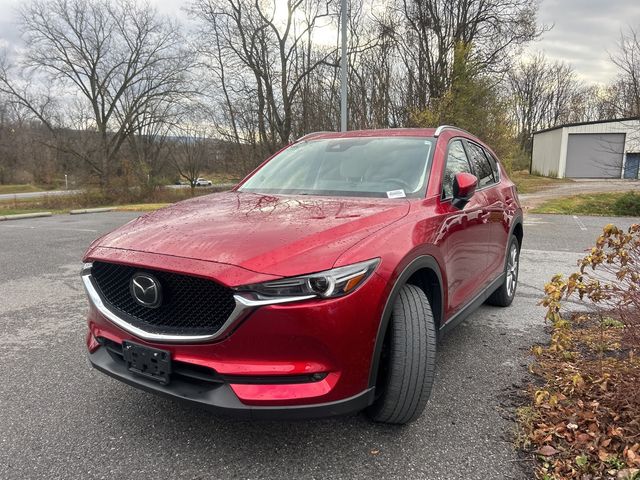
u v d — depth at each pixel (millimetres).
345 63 13734
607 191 22812
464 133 4258
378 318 2287
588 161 35688
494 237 4172
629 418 2645
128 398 3143
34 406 3053
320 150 3932
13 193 47531
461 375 3412
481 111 21016
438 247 2844
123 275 2465
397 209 2828
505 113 21656
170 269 2205
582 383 2879
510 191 4957
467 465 2389
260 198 3277
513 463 2398
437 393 3145
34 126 38250
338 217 2631
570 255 7922
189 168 34656
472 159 4176
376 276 2279
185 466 2412
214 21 28562
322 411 2178
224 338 2129
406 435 2654
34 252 9055
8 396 3197
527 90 63375
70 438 2682
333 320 2129
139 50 35250
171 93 35281
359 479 2299
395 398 2490
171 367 2279
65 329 4605
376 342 2293
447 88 23344
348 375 2207
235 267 2131
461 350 3879
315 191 3400
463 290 3434
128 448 2576
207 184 36438
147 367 2352
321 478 2311
